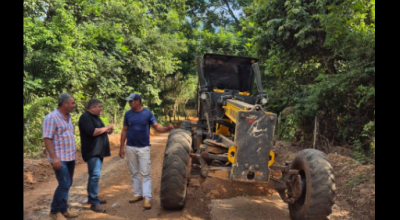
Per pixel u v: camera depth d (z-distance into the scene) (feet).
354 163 22.34
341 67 32.68
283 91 40.24
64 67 37.68
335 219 15.11
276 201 17.88
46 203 16.51
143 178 16.24
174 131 16.57
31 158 28.19
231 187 19.54
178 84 107.14
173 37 82.28
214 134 19.38
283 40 35.96
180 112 134.51
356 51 25.84
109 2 56.80
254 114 13.62
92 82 52.85
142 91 71.31
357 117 28.04
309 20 32.42
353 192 17.93
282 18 35.40
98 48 56.03
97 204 15.37
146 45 69.77
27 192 18.57
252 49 43.80
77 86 43.60
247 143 13.62
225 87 25.31
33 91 36.91
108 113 59.36
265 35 36.83
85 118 15.01
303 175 14.87
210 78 25.13
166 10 84.74
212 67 24.90
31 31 35.99
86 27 50.75
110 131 15.94
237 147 13.60
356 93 25.31
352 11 30.27
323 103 28.73
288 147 33.63
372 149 24.07
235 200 17.67
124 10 58.13
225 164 16.53
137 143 16.15
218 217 15.14
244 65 24.82
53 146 13.41
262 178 13.75
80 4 49.39
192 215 15.02
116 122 60.29
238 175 13.67
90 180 15.29
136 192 16.75
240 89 25.44
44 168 24.25
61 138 13.56
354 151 26.11
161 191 14.70
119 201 16.97
